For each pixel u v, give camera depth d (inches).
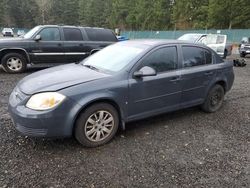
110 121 170.7
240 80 400.5
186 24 2301.9
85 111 159.3
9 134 177.8
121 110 173.8
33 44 388.8
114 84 168.2
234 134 194.7
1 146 161.9
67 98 151.9
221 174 143.6
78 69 188.9
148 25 2711.6
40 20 3708.2
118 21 3216.0
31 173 136.9
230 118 226.4
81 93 155.9
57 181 131.7
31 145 164.6
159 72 192.1
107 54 205.9
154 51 190.7
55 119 149.9
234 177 141.5
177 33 1908.2
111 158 154.3
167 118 219.5
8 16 3614.7
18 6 3666.3
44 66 428.5
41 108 148.3
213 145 176.1
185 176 140.3
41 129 149.0
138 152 162.2
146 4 2751.0
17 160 147.8
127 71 176.9
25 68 395.9
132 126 199.9
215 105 239.1
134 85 176.4
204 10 2149.4
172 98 200.8
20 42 382.0
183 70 205.6
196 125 207.9
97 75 173.0
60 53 407.5
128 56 188.4
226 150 170.1
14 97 163.0
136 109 181.9
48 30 402.0
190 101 215.3
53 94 150.8
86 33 427.5
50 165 144.6
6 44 375.2
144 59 184.9
